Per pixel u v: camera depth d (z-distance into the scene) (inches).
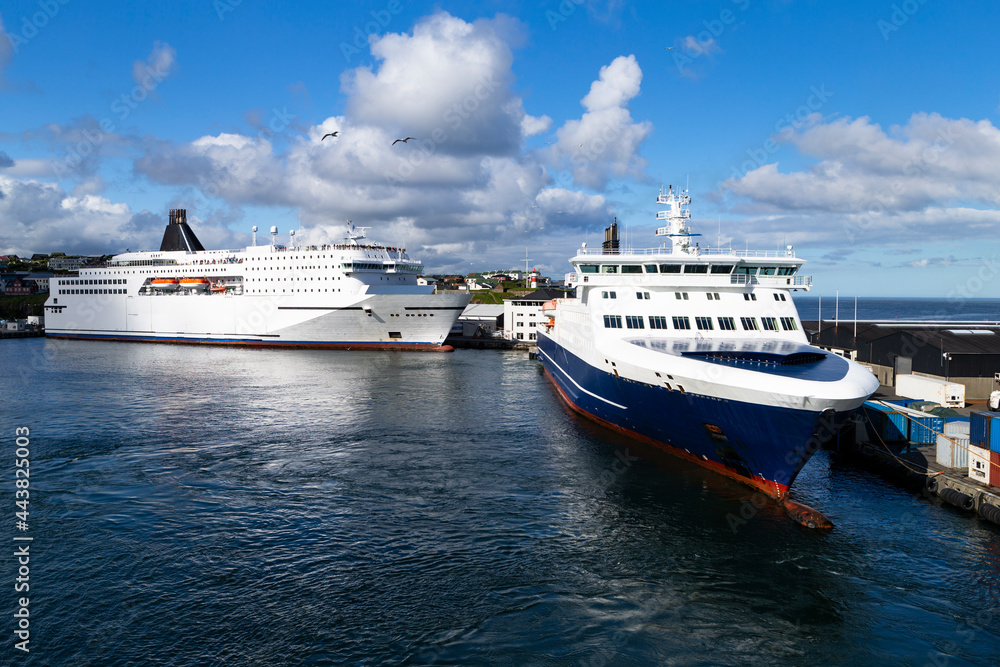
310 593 800.9
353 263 3570.4
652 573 860.6
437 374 2691.9
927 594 814.5
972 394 1740.9
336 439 1541.6
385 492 1159.0
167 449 1448.1
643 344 1252.5
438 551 919.0
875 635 727.7
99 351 3612.2
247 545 935.7
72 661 665.0
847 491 1178.0
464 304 3555.6
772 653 695.1
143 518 1034.7
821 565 884.6
